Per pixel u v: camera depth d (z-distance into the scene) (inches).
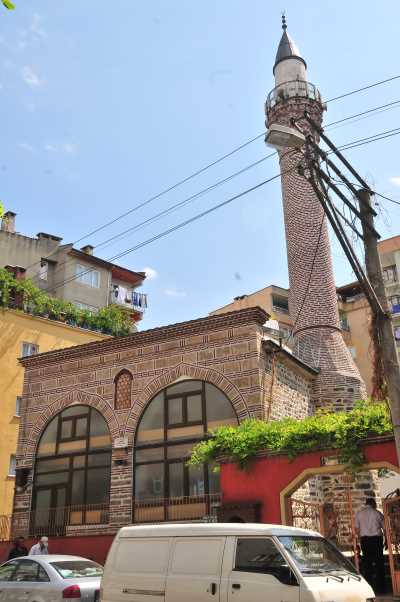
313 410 892.6
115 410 814.5
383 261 1840.6
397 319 1742.1
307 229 1051.9
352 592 323.0
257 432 588.1
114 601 367.9
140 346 825.5
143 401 796.0
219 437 609.0
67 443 847.7
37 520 828.6
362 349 1836.9
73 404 858.8
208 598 329.4
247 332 750.5
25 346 1226.0
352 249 441.7
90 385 850.1
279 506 553.9
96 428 831.7
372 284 462.0
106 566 382.9
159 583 352.2
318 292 1008.9
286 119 1138.7
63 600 418.0
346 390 906.7
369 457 521.7
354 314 1895.9
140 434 788.6
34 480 852.6
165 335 807.1
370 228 472.7
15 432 1161.4
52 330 1283.2
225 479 594.6
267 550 327.3
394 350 437.4
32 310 1268.5
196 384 770.8
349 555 593.3
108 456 806.5
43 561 458.9
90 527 776.3
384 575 504.1
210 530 352.5
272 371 767.7
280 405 772.0
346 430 532.1
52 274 1593.3
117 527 751.1
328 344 960.9
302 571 314.3
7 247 1519.4
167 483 745.6
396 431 422.6
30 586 442.3
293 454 555.2
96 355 860.6
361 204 478.3
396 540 488.1
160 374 795.4
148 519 738.2
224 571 331.9
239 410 722.8
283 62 1196.5
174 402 779.4
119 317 1443.2
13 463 1145.4
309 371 884.0
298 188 1079.6
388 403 446.6
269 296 1884.8
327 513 676.7
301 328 995.9
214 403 751.1
